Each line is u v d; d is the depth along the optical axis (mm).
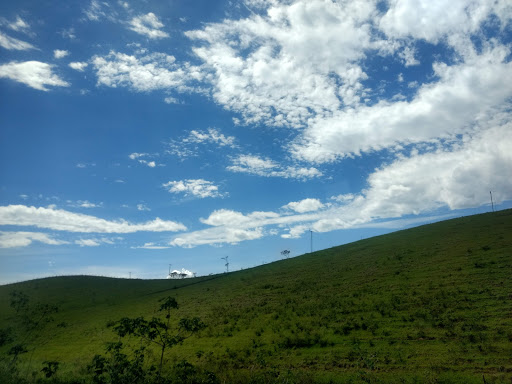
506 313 20828
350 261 50625
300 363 20453
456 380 14586
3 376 18141
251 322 32250
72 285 84062
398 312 25281
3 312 57250
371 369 17531
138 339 33062
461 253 36719
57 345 38719
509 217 48594
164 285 81000
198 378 16109
